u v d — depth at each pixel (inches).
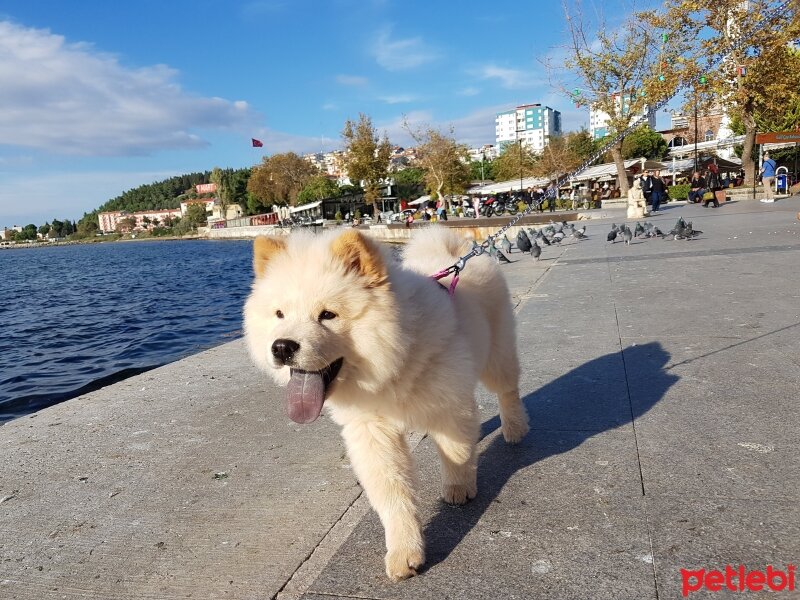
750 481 44.3
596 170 747.4
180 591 37.9
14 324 251.9
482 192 909.8
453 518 43.8
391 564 37.2
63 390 134.4
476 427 44.8
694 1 353.7
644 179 504.4
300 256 42.1
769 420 54.5
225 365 94.6
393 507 39.3
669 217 331.0
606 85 458.0
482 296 53.0
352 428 41.9
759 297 106.0
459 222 466.3
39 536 45.6
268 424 66.0
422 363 40.6
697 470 46.8
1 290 462.3
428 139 865.5
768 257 151.8
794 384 62.6
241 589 37.6
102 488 53.0
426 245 58.5
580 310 111.4
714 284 123.1
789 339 78.4
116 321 245.0
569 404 64.5
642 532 39.3
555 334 94.7
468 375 42.6
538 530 40.9
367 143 885.8
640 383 68.3
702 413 57.7
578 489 45.9
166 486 52.5
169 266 648.4
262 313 42.3
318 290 38.9
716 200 386.6
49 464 59.0
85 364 163.0
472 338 46.8
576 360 79.7
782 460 47.0
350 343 38.8
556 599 33.9
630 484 45.7
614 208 551.2
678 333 87.4
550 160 861.8
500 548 39.4
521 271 178.5
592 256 196.1
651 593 33.6
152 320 242.5
